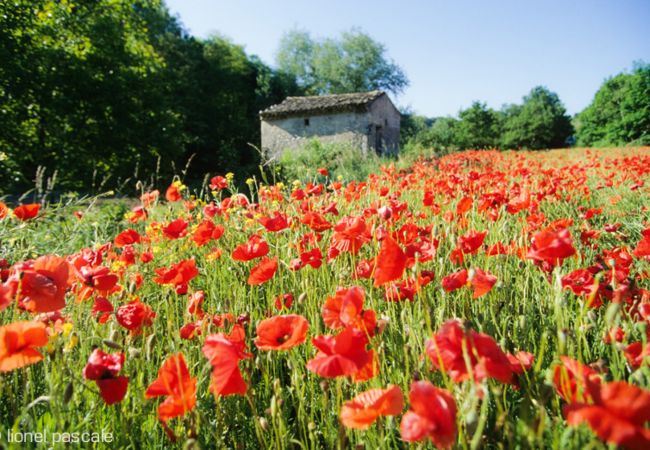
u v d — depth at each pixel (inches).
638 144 1445.6
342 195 191.5
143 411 62.9
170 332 73.5
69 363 63.0
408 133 1745.8
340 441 49.8
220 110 1450.5
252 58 1839.3
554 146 1959.9
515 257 101.9
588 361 61.2
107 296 86.4
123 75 634.2
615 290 62.4
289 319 53.0
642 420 30.1
